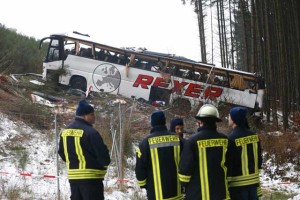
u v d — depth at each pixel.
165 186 5.61
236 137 5.93
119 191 10.33
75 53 22.02
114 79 21.97
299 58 27.64
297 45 27.30
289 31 27.45
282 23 23.80
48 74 21.59
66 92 21.00
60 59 21.88
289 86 27.36
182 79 21.94
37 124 14.97
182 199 5.83
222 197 5.31
